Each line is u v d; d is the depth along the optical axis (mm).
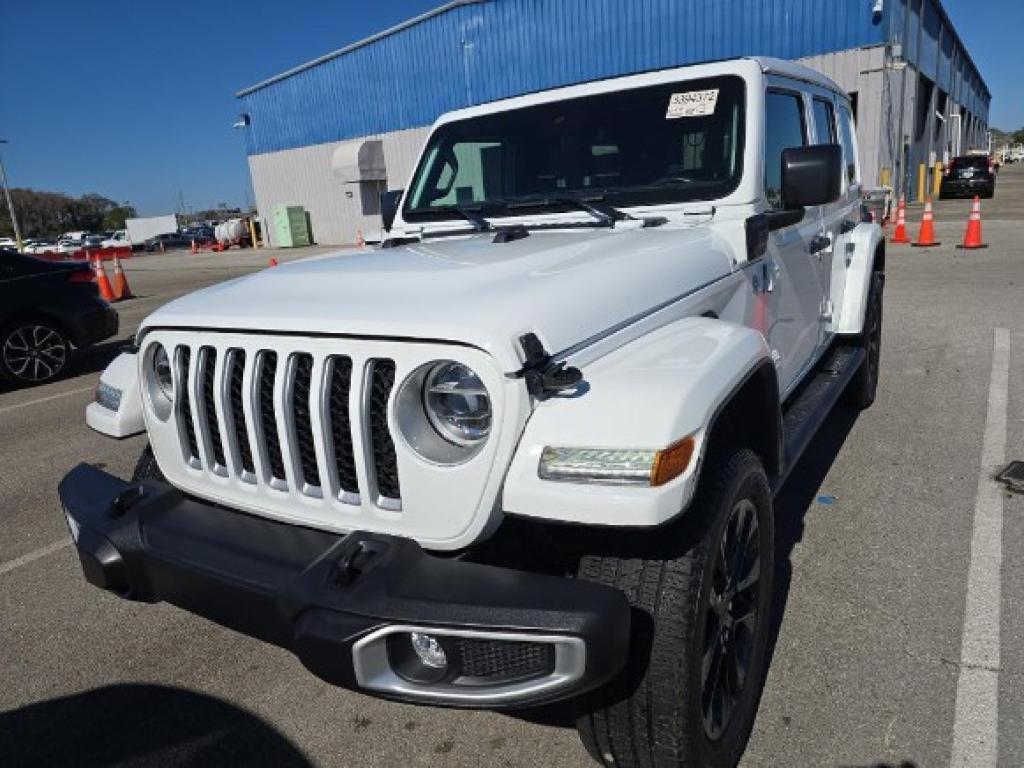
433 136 3732
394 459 1854
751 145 2939
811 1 17953
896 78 19141
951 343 6578
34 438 5770
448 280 2045
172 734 2480
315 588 1702
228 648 2943
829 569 3129
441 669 1681
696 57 19734
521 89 22984
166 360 2303
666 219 2896
